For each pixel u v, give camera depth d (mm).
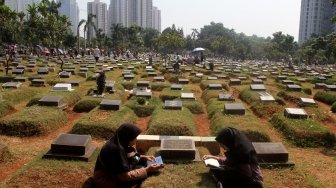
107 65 30297
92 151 8031
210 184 6398
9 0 75500
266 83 23156
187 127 10883
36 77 20328
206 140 9281
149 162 6504
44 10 43625
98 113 12141
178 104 13438
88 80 21109
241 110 12672
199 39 104125
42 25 43656
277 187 6621
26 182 6539
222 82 21688
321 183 7375
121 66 30312
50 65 27703
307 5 95375
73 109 14266
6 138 10375
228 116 12352
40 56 39688
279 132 11703
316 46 42219
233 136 5090
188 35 92500
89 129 10727
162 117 11750
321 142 10625
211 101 15562
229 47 78125
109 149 5465
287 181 6887
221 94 16156
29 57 34812
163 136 9531
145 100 14820
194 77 24688
